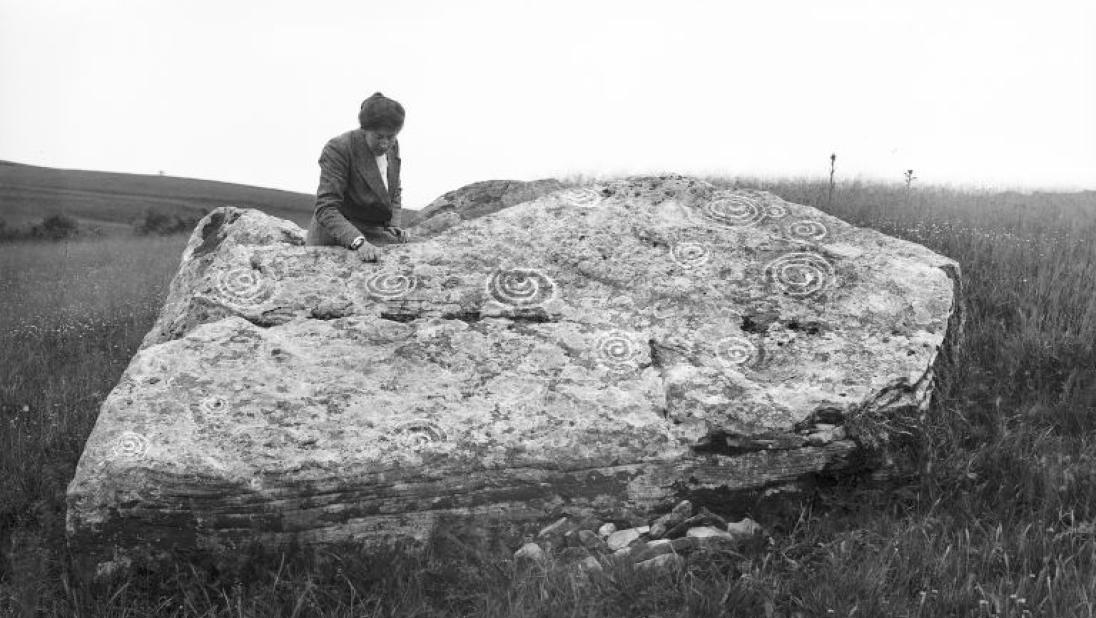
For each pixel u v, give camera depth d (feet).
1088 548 12.32
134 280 37.55
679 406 14.75
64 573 13.28
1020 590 11.31
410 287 17.24
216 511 13.41
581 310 16.72
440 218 26.35
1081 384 17.21
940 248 25.43
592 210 19.34
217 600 12.92
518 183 29.45
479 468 13.85
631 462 14.16
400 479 13.69
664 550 13.16
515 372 15.20
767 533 13.60
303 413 14.34
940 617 11.26
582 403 14.62
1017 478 14.47
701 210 19.93
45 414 20.42
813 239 19.15
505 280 17.39
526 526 14.02
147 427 13.96
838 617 11.18
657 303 16.88
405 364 15.35
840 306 16.80
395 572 13.06
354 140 18.72
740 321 16.53
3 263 40.70
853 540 12.97
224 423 14.10
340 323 16.21
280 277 17.49
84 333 28.22
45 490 16.80
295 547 13.55
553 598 12.06
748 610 11.65
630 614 11.77
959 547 12.44
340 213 18.54
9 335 27.30
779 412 14.61
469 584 12.82
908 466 14.67
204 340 15.61
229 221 26.50
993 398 16.84
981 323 19.95
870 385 15.11
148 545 13.48
